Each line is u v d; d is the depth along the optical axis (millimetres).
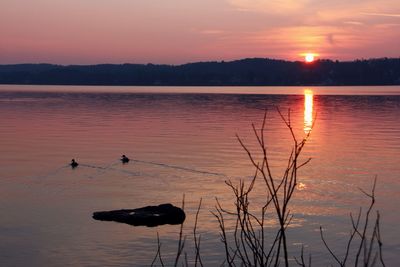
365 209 23875
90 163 37438
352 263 17172
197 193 27531
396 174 33094
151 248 18703
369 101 142875
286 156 41062
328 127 68750
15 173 33188
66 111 98562
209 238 19484
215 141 51781
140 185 29797
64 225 21609
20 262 17625
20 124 70688
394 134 59000
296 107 115938
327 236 19734
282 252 17891
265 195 26297
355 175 32594
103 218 22344
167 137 55500
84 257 18000
